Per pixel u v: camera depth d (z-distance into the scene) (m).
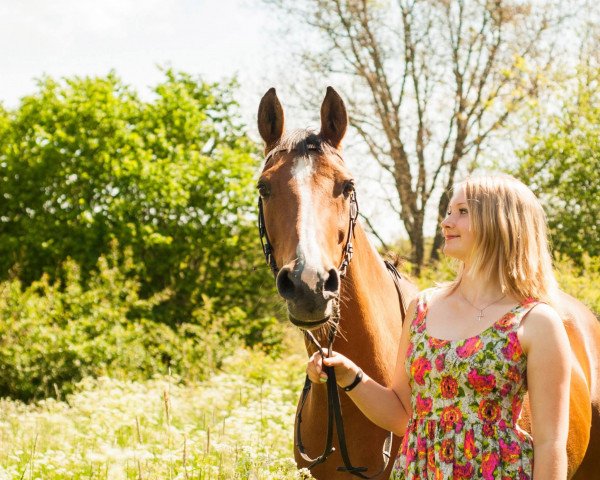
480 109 20.19
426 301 2.37
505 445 2.09
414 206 21.30
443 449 2.13
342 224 2.60
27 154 15.94
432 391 2.20
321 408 2.85
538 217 2.25
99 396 6.89
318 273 2.34
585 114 14.02
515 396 2.13
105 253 15.04
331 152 2.69
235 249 15.82
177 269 15.75
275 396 6.34
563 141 13.93
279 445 4.56
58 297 12.19
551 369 2.07
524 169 14.62
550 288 2.22
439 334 2.23
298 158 2.61
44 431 5.32
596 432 3.18
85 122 15.75
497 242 2.20
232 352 12.15
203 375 11.18
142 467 3.77
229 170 15.68
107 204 15.27
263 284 15.94
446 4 19.84
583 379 3.00
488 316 2.17
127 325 12.97
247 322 15.03
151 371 11.44
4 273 15.63
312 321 2.34
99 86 15.83
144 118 16.38
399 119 21.25
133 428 5.14
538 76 16.39
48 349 10.95
